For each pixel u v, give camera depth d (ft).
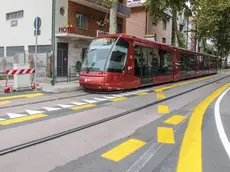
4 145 18.01
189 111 31.01
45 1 77.36
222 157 16.61
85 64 46.83
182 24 171.94
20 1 84.48
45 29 77.87
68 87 47.09
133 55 48.42
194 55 89.04
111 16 68.13
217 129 23.02
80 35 78.69
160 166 15.17
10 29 88.79
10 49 89.40
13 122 24.04
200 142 19.45
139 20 129.80
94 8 88.63
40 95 40.68
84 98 38.93
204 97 42.88
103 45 46.44
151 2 98.17
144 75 52.39
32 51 82.48
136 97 40.70
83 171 14.28
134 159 16.12
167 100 39.01
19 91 44.34
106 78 43.62
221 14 145.48
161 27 141.90
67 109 30.40
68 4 78.69
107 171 14.34
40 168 14.57
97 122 24.71
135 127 23.43
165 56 62.85
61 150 17.38
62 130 21.81
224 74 123.95
